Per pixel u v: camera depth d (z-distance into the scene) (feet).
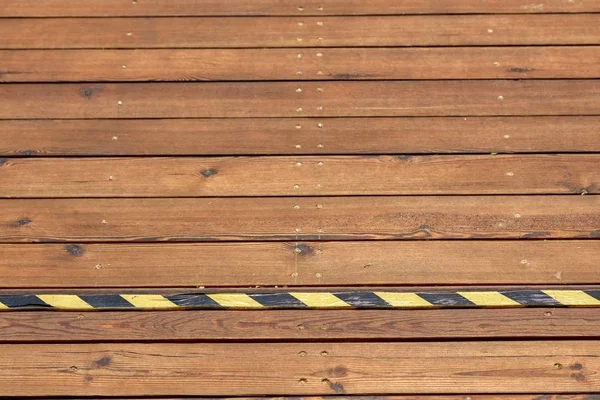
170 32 11.19
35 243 9.09
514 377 8.14
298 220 9.22
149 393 8.08
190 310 8.57
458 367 8.19
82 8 11.50
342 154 9.81
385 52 10.90
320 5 11.45
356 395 8.05
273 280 8.78
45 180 9.62
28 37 11.16
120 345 8.36
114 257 8.97
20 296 8.68
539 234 9.07
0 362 8.24
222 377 8.16
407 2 11.47
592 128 10.02
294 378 8.14
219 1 11.50
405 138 9.95
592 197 9.38
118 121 10.20
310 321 8.48
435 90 10.45
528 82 10.52
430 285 8.73
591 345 8.30
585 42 10.99
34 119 10.23
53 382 8.14
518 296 8.61
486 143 9.89
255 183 9.55
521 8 11.37
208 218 9.25
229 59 10.86
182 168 9.71
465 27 11.18
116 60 10.89
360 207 9.32
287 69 10.73
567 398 8.02
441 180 9.55
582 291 8.64
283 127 10.10
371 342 8.36
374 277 8.77
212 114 10.25
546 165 9.67
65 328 8.46
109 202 9.42
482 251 8.96
